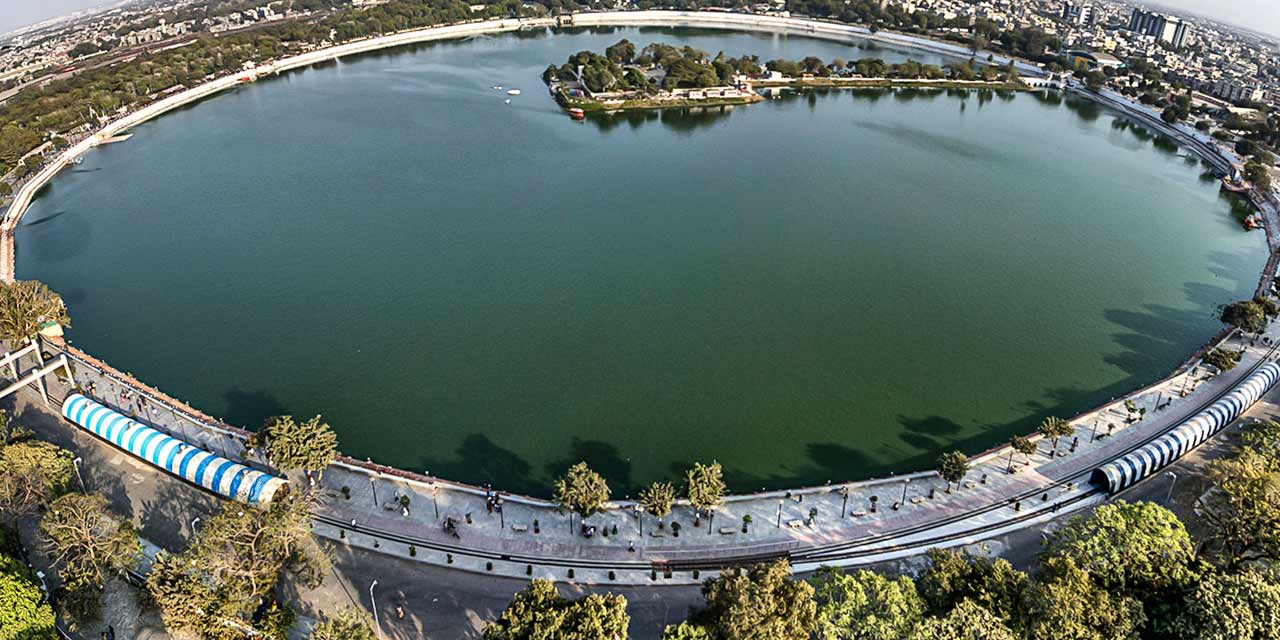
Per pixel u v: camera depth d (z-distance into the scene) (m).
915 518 176.62
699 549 166.25
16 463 156.12
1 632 124.25
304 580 149.00
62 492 166.50
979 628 115.25
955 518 176.62
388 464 197.25
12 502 155.00
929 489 185.75
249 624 135.25
